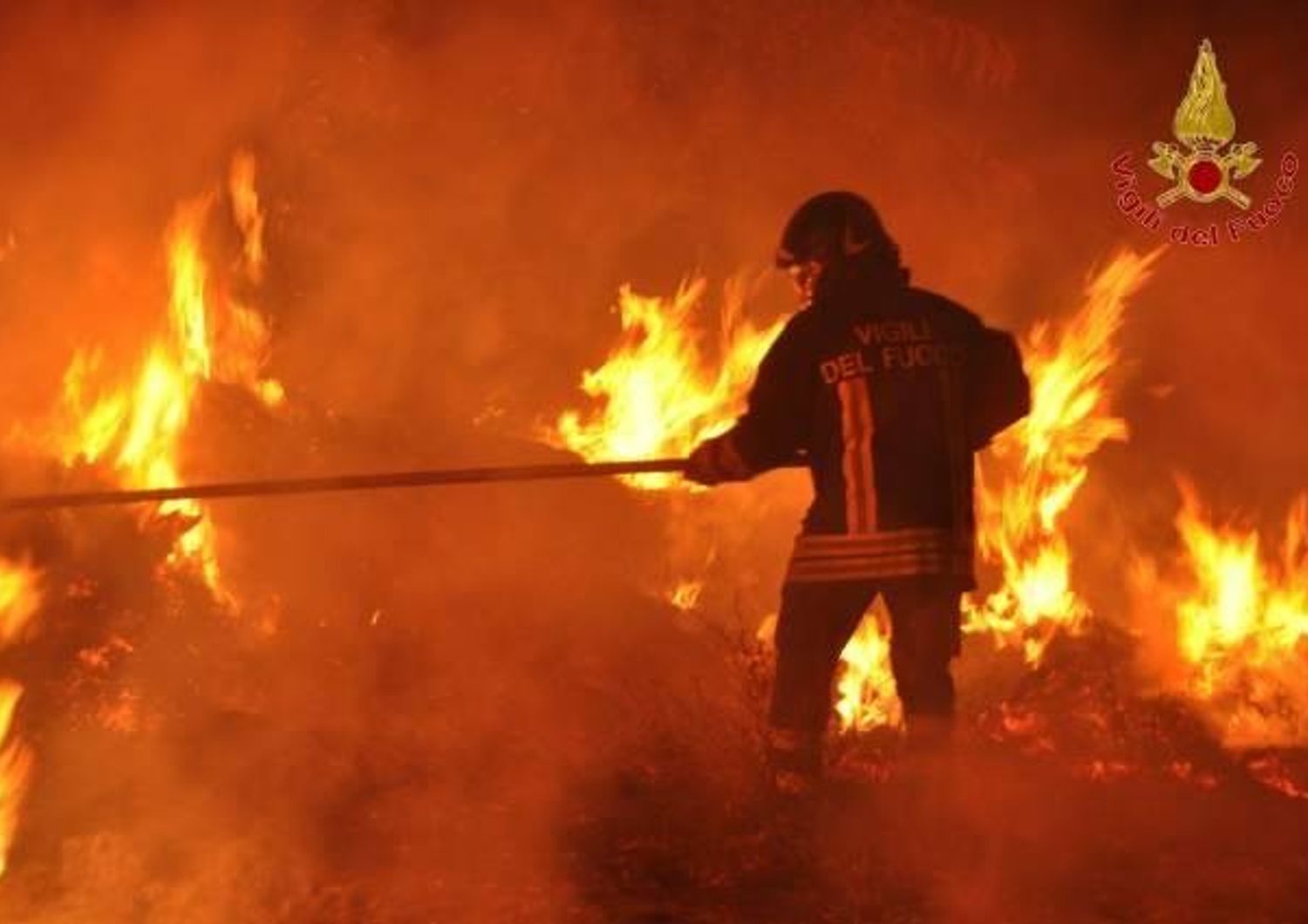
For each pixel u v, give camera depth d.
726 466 10.76
